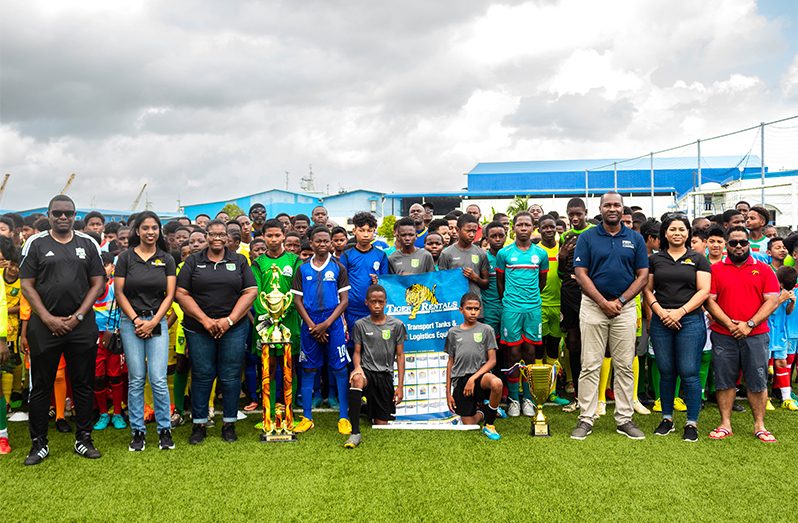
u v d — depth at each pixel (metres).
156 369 4.86
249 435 5.27
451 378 5.56
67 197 4.71
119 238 6.68
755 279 4.96
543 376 5.08
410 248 6.17
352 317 5.92
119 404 5.51
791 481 4.04
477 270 6.06
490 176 53.41
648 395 6.38
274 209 54.56
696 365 5.03
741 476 4.13
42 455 4.59
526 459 4.52
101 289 4.87
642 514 3.55
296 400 6.36
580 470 4.27
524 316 5.83
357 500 3.79
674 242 5.16
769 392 6.64
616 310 4.98
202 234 6.04
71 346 4.63
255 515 3.60
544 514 3.57
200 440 5.05
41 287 4.59
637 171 49.88
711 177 46.62
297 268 5.62
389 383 5.51
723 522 3.45
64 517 3.59
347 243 6.72
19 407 6.10
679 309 5.02
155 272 4.90
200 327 5.00
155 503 3.78
